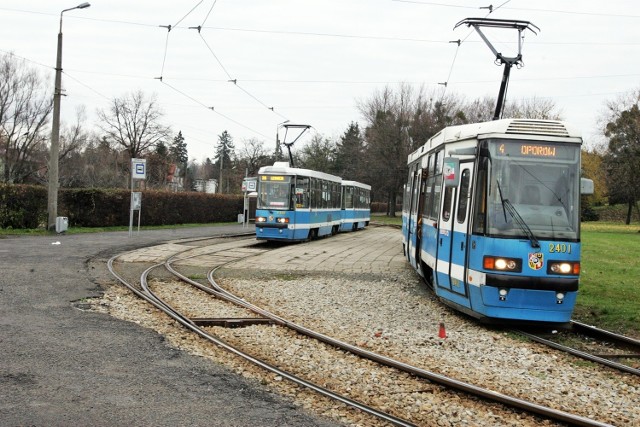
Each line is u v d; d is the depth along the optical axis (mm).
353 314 11602
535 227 10133
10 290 11742
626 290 15836
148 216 36469
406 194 21594
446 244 11883
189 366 7469
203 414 5840
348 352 8602
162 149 78938
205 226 39938
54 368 7000
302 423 5758
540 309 10047
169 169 83438
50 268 14953
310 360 8156
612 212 81938
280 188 27109
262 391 6680
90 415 5633
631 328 11180
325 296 13492
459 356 8703
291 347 8805
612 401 6879
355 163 76688
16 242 21188
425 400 6629
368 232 41875
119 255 19031
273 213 26797
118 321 9703
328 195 33688
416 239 15641
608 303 13609
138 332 9031
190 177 113625
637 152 49844
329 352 8586
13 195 26234
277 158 40062
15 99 52719
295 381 7031
